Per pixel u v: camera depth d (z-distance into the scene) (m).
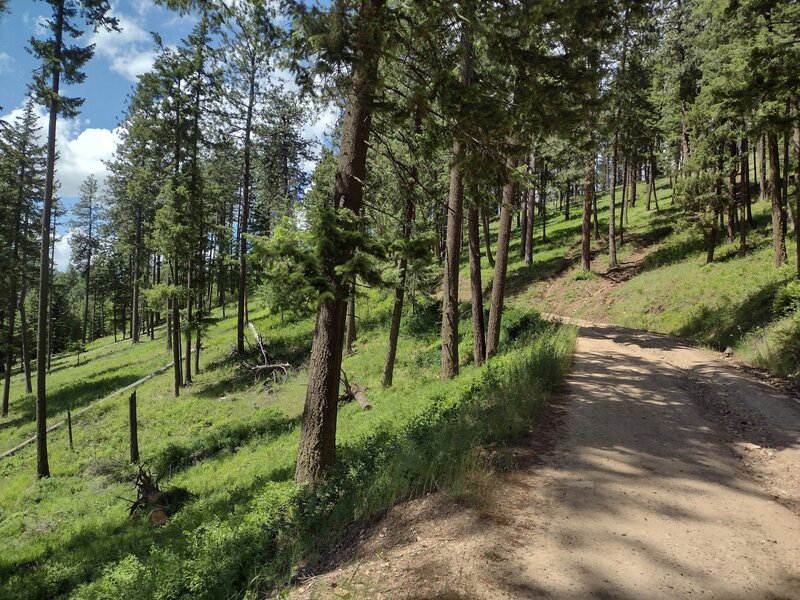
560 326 17.03
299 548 4.99
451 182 14.01
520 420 7.13
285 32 6.98
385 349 22.69
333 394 7.67
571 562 3.79
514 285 29.78
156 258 49.69
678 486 5.33
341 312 7.75
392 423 10.76
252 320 36.12
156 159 27.80
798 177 15.69
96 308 76.31
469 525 4.42
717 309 17.75
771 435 7.14
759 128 12.52
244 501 9.53
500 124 7.04
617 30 6.51
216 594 4.91
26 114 29.59
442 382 13.76
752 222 25.08
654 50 25.94
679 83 27.70
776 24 12.57
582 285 27.23
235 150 26.91
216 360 28.83
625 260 28.94
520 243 35.94
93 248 57.41
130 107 25.70
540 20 6.09
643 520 4.52
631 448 6.46
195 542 6.82
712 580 3.64
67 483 16.53
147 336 49.16
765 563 3.91
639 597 3.39
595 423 7.46
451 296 14.28
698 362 12.62
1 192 29.23
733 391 9.45
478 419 7.28
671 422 7.71
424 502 5.15
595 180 28.31
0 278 29.48
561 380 10.27
